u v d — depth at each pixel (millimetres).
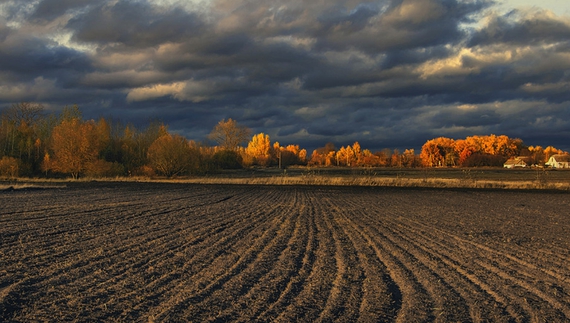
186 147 67250
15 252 11656
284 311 7168
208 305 7387
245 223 18797
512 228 18406
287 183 51062
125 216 20172
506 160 132625
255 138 137375
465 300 8000
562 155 138750
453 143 144125
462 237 15766
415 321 6820
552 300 8102
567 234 16859
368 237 15422
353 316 6977
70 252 11734
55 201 27141
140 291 8156
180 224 17953
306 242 14203
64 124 62219
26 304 7332
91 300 7590
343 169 111625
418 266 10766
